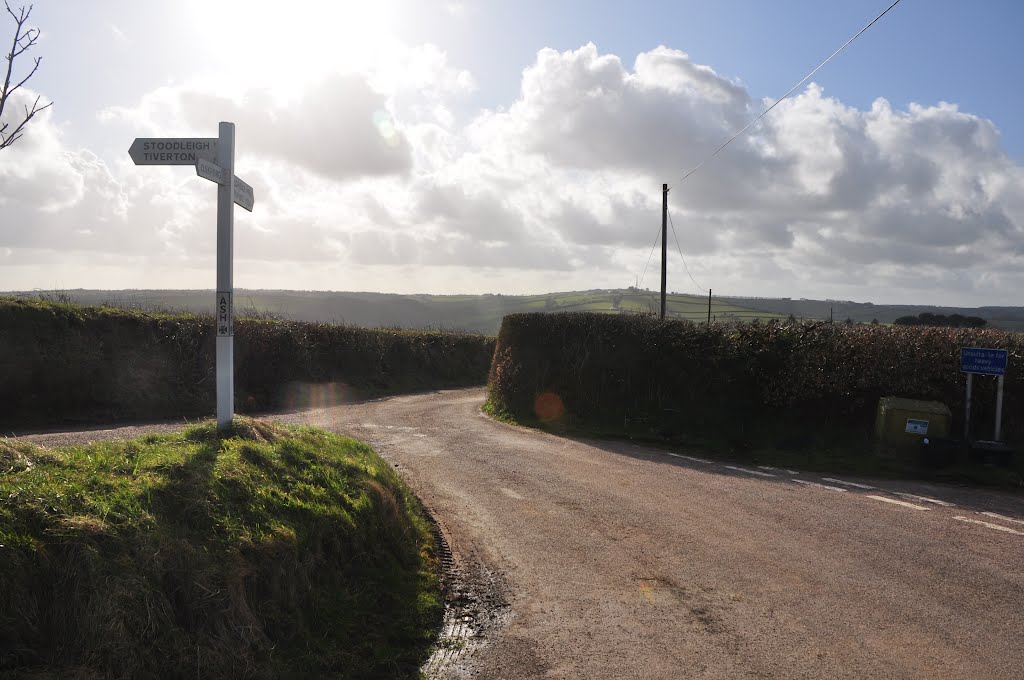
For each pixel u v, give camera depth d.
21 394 13.97
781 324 16.20
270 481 5.59
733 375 15.77
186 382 17.61
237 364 19.97
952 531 7.87
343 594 5.07
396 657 4.65
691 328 17.45
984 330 14.24
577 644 4.96
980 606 5.57
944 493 10.12
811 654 4.71
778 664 4.57
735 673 4.46
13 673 2.91
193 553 4.03
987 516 8.67
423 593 5.76
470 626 5.34
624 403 17.72
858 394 14.27
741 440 14.52
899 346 14.11
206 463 5.37
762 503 9.22
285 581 4.52
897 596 5.79
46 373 14.48
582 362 19.11
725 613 5.46
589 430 17.02
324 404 21.61
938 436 12.25
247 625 3.97
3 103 3.81
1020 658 4.64
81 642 3.21
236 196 7.23
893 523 8.20
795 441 14.14
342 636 4.65
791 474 11.62
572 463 12.27
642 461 12.67
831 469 12.09
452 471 11.34
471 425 17.84
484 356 38.56
